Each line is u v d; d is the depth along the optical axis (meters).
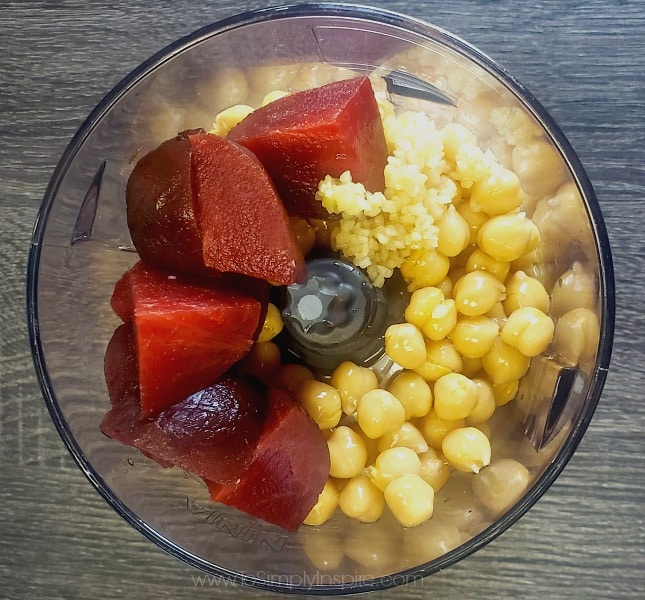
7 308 0.19
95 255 0.17
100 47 0.20
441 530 0.17
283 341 0.17
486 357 0.17
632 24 0.19
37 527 0.19
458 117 0.18
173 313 0.14
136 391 0.15
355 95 0.15
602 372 0.16
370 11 0.17
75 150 0.17
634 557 0.18
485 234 0.16
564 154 0.16
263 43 0.18
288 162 0.15
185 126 0.18
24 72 0.20
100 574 0.19
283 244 0.14
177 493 0.17
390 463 0.16
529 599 0.19
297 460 0.15
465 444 0.16
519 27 0.19
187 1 0.20
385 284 0.17
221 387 0.15
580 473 0.19
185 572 0.19
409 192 0.15
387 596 0.19
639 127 0.19
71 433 0.16
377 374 0.17
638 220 0.19
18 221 0.19
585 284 0.17
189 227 0.14
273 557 0.17
